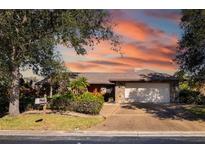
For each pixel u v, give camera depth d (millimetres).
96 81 48188
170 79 45875
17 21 23984
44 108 26938
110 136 20250
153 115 29578
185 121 25891
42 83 34844
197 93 43750
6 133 21234
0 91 30328
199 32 26422
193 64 30438
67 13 23906
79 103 29578
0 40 24078
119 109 34969
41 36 24500
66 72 27688
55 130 21703
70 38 24484
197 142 17922
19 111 28500
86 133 21188
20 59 24953
